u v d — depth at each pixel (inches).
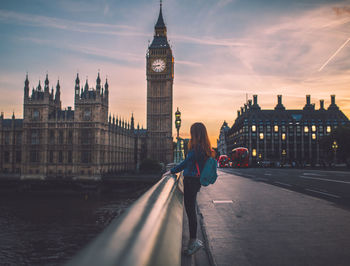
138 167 5064.0
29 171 4621.1
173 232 81.7
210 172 193.6
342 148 3543.3
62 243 1929.1
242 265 174.9
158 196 112.3
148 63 6368.1
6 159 5059.1
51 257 1668.3
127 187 4293.8
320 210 361.7
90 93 4785.9
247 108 5570.9
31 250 1784.0
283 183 761.0
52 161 4628.4
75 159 4549.7
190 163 201.3
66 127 4640.8
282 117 5211.6
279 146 5132.9
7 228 2272.4
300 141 5132.9
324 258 187.8
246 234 247.9
